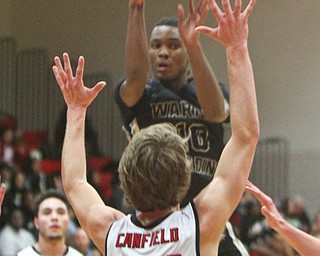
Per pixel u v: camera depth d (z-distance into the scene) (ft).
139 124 28.99
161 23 28.99
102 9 111.34
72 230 63.87
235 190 18.93
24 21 116.16
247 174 19.20
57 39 113.80
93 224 19.61
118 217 19.67
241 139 19.27
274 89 100.89
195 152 28.48
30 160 88.94
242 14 19.80
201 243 18.38
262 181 99.91
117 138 108.17
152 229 18.57
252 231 79.66
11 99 113.39
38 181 84.84
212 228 18.48
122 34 109.91
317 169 98.07
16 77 112.37
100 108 109.50
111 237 18.97
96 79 109.91
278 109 100.58
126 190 18.61
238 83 19.56
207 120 28.50
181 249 18.17
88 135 103.35
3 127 99.45
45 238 41.93
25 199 76.07
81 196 20.36
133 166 18.37
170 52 28.63
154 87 28.91
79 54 112.27
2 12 116.67
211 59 101.81
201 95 27.37
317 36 99.35
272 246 65.41
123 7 110.01
